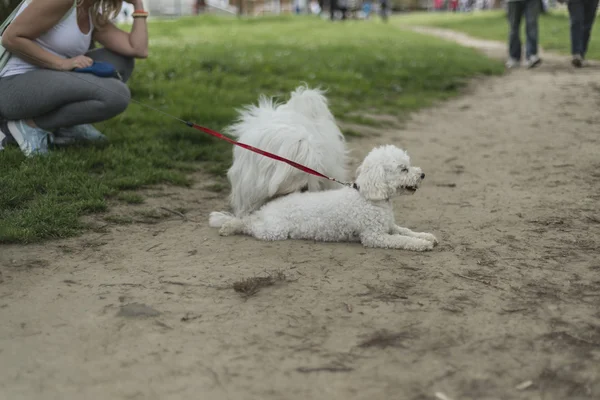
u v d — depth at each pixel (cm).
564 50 1772
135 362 286
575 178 622
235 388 266
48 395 261
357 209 432
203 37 1942
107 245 438
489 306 341
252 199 482
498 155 733
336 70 1294
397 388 265
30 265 397
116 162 609
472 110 1031
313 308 340
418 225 493
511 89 1197
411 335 309
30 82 584
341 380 272
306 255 418
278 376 275
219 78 1111
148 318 328
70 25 598
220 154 682
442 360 287
